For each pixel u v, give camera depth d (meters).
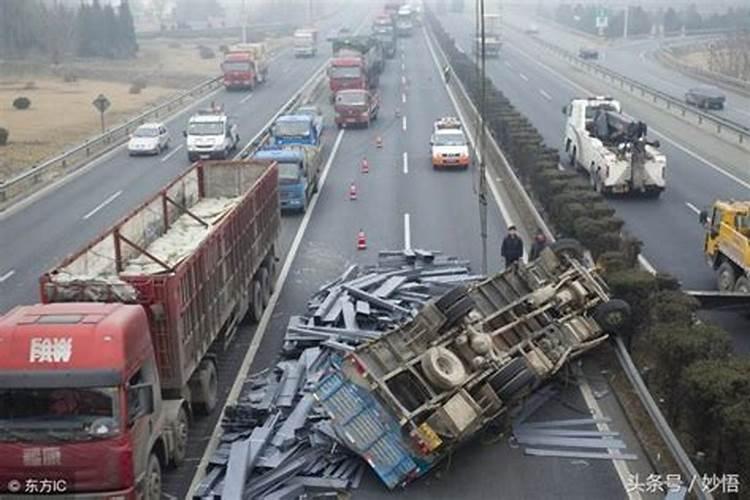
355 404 15.36
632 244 24.27
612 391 18.42
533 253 24.67
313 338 19.64
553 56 99.81
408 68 86.50
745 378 14.55
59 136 53.59
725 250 23.38
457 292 17.20
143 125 50.12
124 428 12.64
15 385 12.42
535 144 36.81
